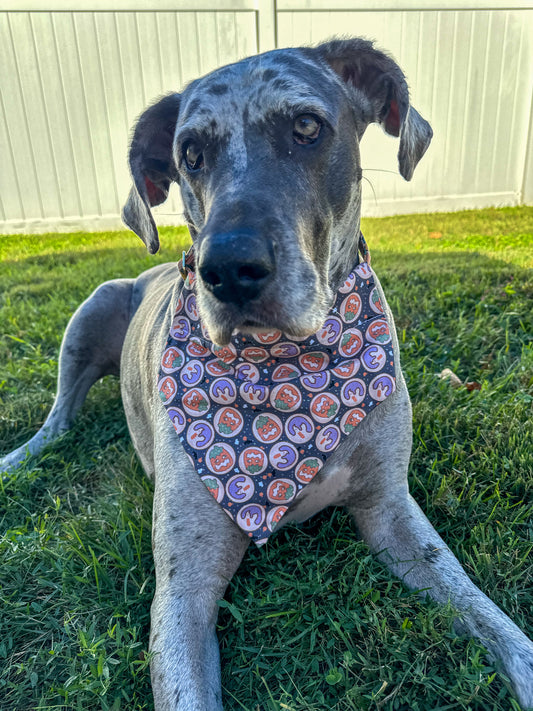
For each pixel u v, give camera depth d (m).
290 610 0.47
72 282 1.44
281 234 0.42
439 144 2.39
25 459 0.73
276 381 0.53
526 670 0.40
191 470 0.52
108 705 0.42
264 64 0.50
